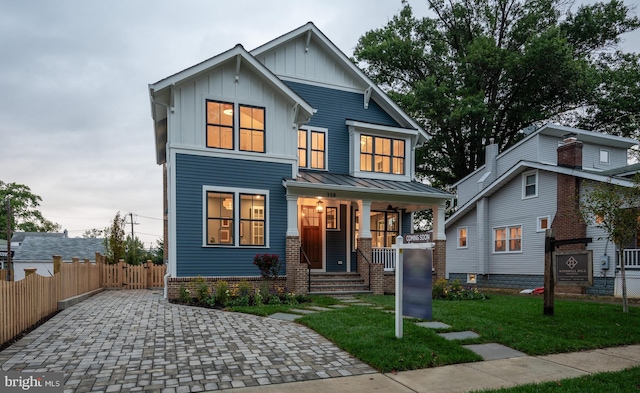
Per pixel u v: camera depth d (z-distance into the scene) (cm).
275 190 1506
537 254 2028
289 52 1773
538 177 2044
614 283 1686
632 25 3019
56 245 3641
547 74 2798
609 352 748
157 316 1002
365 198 1625
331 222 1789
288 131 1548
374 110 1922
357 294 1510
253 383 535
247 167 1470
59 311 1077
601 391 527
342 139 1836
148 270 1906
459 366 642
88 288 1499
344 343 716
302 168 1748
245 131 1486
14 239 5203
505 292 2041
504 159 2673
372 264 1566
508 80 3083
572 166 1842
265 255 1342
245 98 1485
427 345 722
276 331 837
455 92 3009
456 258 2584
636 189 1097
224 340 756
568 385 548
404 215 1975
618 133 3066
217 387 517
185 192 1376
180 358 638
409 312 762
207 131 1428
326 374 580
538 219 2031
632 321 976
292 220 1495
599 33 3089
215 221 1420
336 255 1778
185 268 1355
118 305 1200
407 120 1933
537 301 1347
